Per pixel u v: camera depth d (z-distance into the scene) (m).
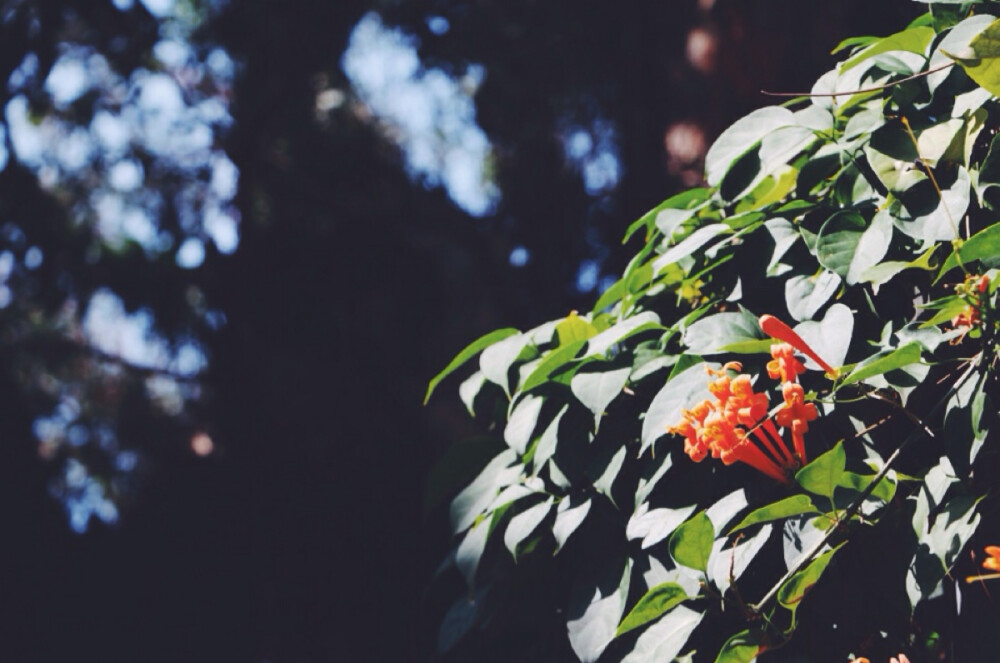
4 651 5.66
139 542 6.38
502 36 6.40
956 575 1.59
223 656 6.00
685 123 4.01
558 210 6.90
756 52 3.52
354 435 6.55
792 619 1.47
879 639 1.60
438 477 2.17
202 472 6.81
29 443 6.35
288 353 6.91
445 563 2.23
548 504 1.79
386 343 6.98
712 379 1.57
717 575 1.54
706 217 2.01
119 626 6.00
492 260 7.20
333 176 7.89
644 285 2.01
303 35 6.89
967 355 1.59
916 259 1.53
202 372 7.48
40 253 6.56
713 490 1.66
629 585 1.74
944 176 1.56
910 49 1.71
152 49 6.43
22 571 5.88
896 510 1.49
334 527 6.25
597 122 6.57
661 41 4.98
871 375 1.42
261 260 7.09
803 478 1.41
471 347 2.06
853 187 1.69
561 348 1.77
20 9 5.60
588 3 6.01
